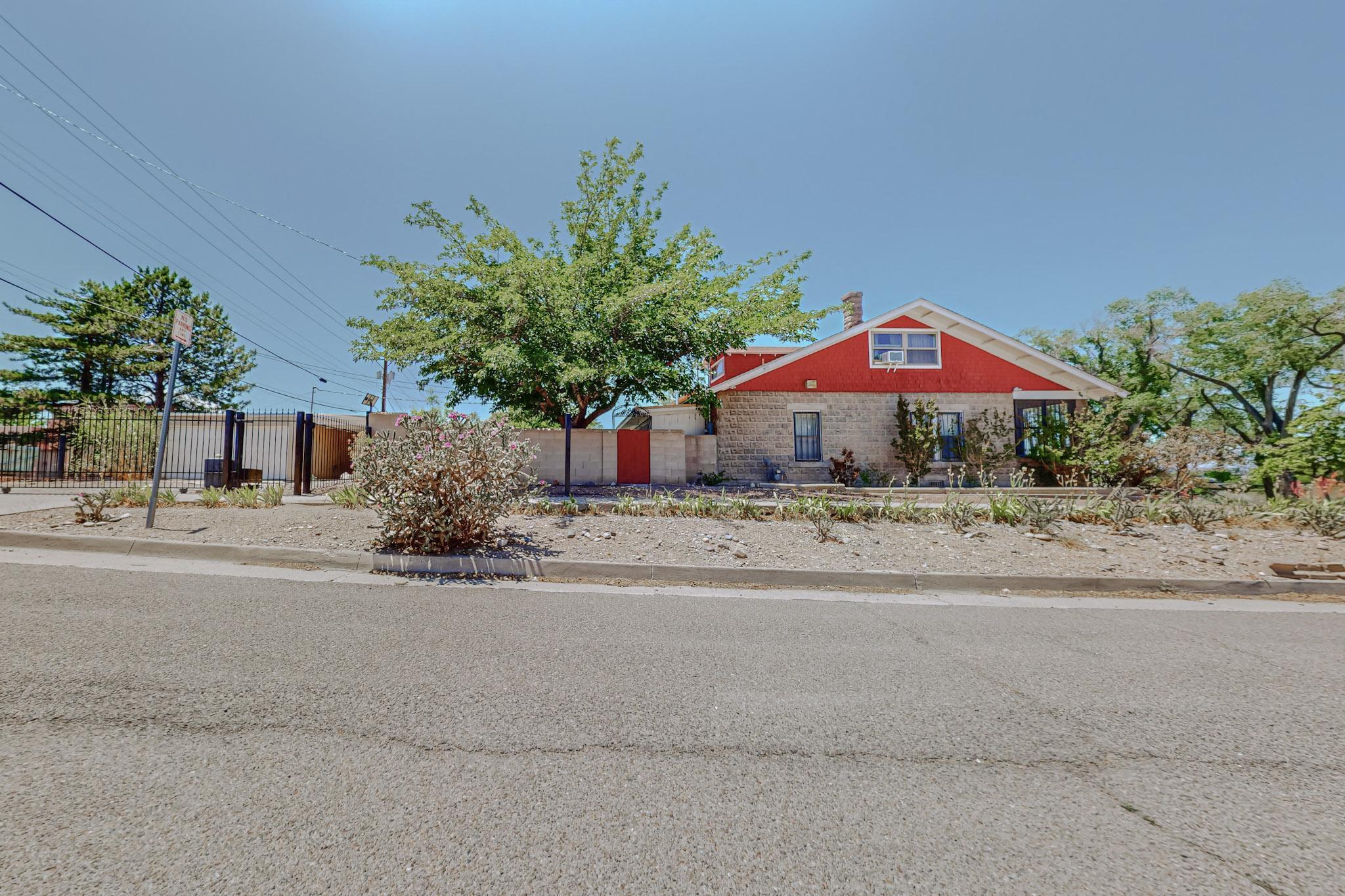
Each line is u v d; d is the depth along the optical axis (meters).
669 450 15.21
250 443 15.98
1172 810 2.13
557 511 8.82
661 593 5.64
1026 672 3.62
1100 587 6.39
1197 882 1.74
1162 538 8.16
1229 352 23.25
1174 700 3.21
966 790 2.24
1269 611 5.55
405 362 13.55
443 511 6.34
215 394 29.31
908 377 18.08
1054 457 16.81
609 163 15.45
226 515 7.93
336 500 9.23
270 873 1.66
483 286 14.05
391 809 1.99
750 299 15.40
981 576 6.40
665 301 14.68
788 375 17.84
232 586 5.12
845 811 2.07
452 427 6.70
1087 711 3.04
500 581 5.89
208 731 2.50
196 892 1.57
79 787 2.04
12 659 3.20
